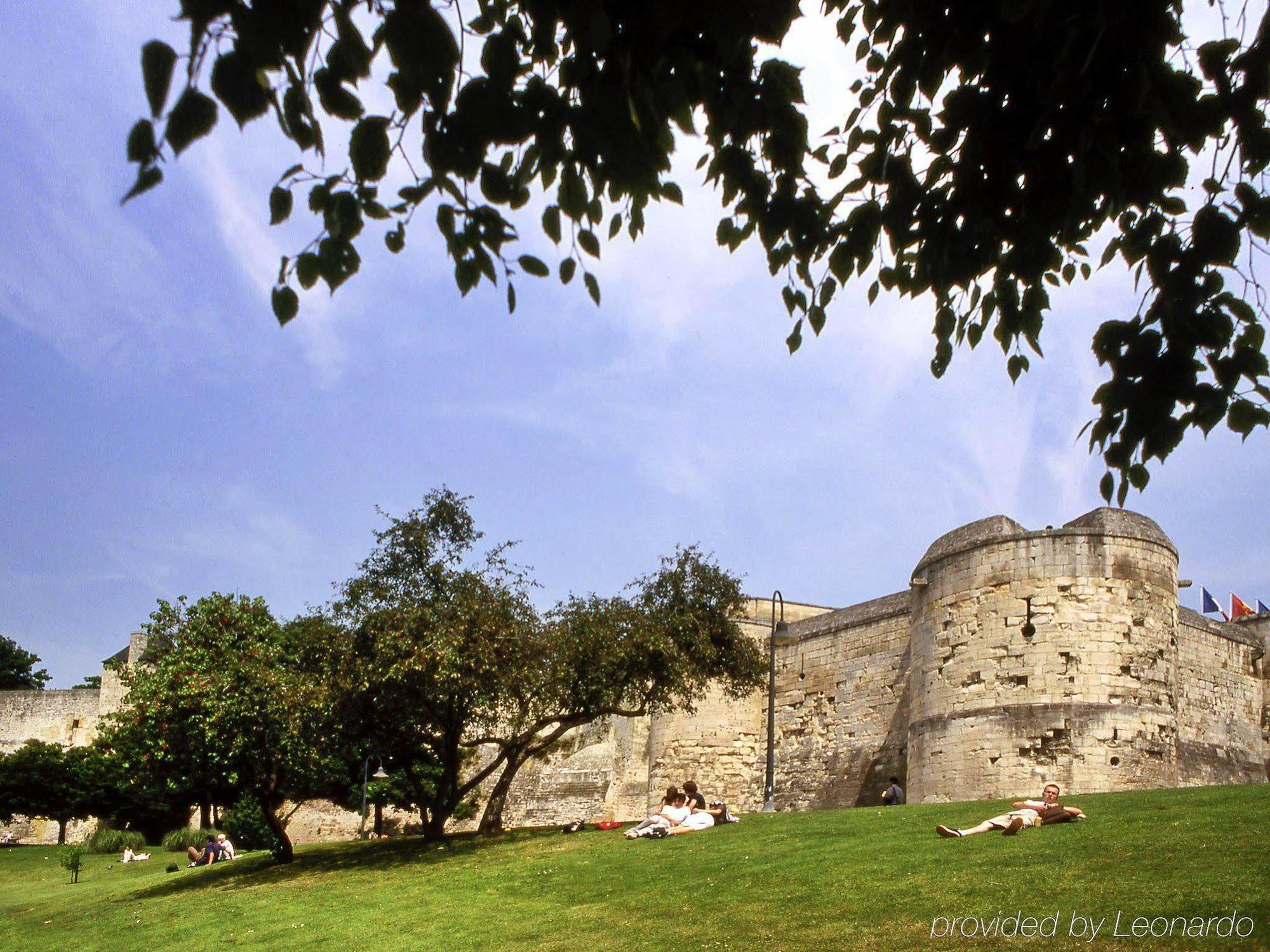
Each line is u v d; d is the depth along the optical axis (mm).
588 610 28562
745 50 8367
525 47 7617
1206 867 13148
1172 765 26969
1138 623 27531
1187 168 9258
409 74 6367
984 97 9531
